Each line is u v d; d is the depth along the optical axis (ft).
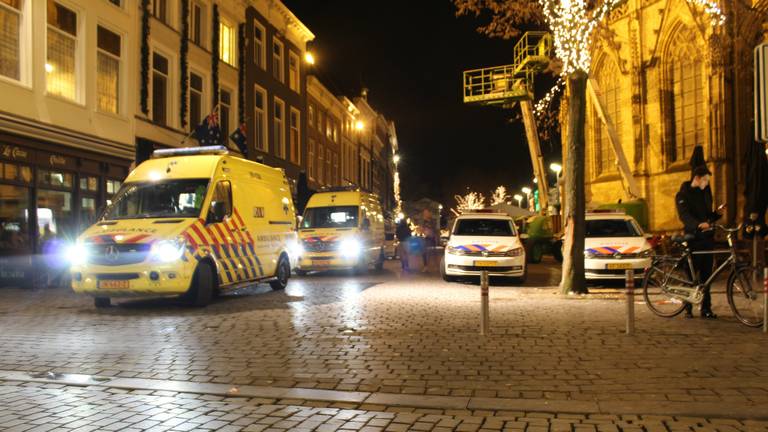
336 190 69.21
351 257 62.28
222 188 40.63
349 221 65.31
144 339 26.37
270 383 18.92
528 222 84.53
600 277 46.34
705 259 29.37
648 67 98.73
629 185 82.12
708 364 20.44
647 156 99.81
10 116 48.16
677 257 31.07
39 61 52.90
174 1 75.31
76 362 21.95
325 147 141.18
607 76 108.27
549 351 22.94
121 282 34.78
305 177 118.32
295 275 64.54
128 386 18.67
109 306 37.65
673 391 17.37
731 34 74.33
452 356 22.31
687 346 23.40
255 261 43.86
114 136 62.75
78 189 57.31
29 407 16.58
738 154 85.15
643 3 98.89
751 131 53.52
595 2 45.68
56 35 55.77
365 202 69.56
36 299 41.63
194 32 81.10
